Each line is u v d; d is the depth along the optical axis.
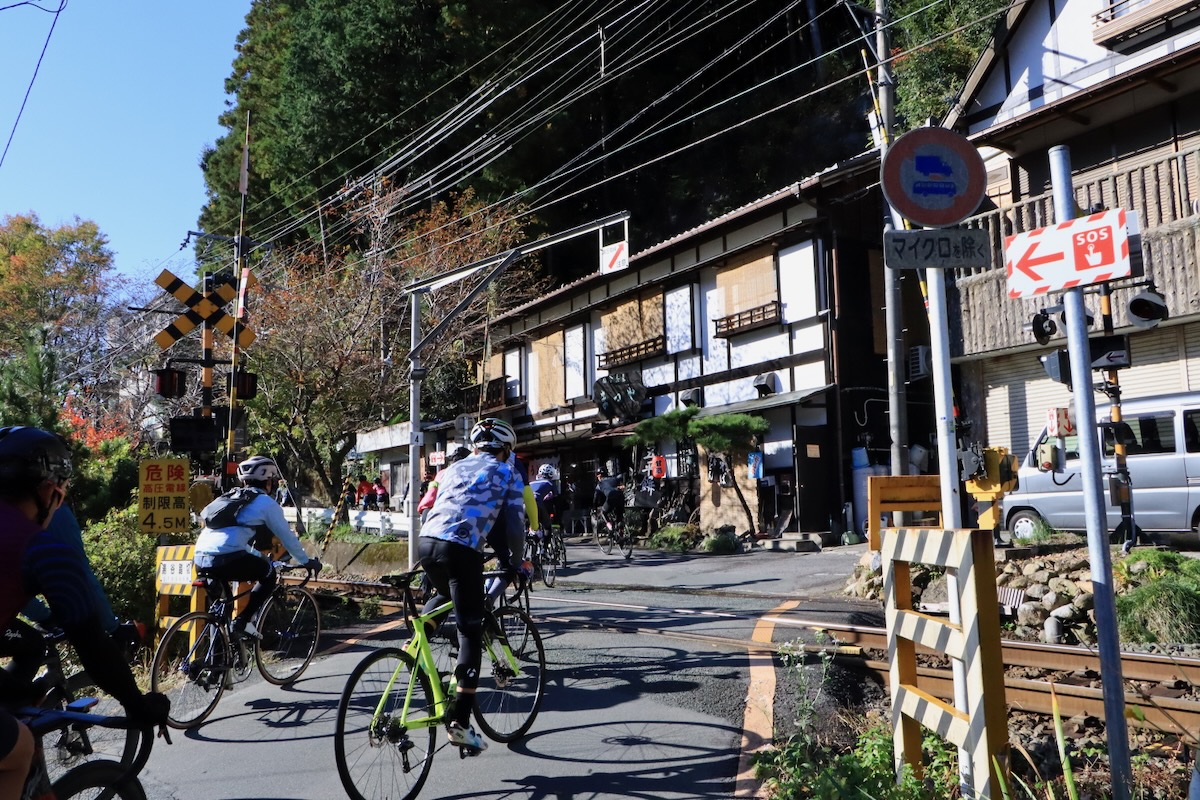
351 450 30.59
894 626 3.78
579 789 4.19
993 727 2.88
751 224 19.64
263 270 28.78
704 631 7.56
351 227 30.61
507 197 29.38
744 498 18.75
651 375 22.80
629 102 30.53
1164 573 7.69
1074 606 7.66
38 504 2.50
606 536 16.34
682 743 4.73
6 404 10.66
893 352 12.01
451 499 4.50
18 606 2.36
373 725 4.09
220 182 38.38
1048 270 3.82
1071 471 11.45
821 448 17.53
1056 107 13.20
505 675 4.95
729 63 31.08
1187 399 10.66
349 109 30.12
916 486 5.42
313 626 6.90
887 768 3.93
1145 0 12.86
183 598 8.16
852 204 18.34
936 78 22.20
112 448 12.21
